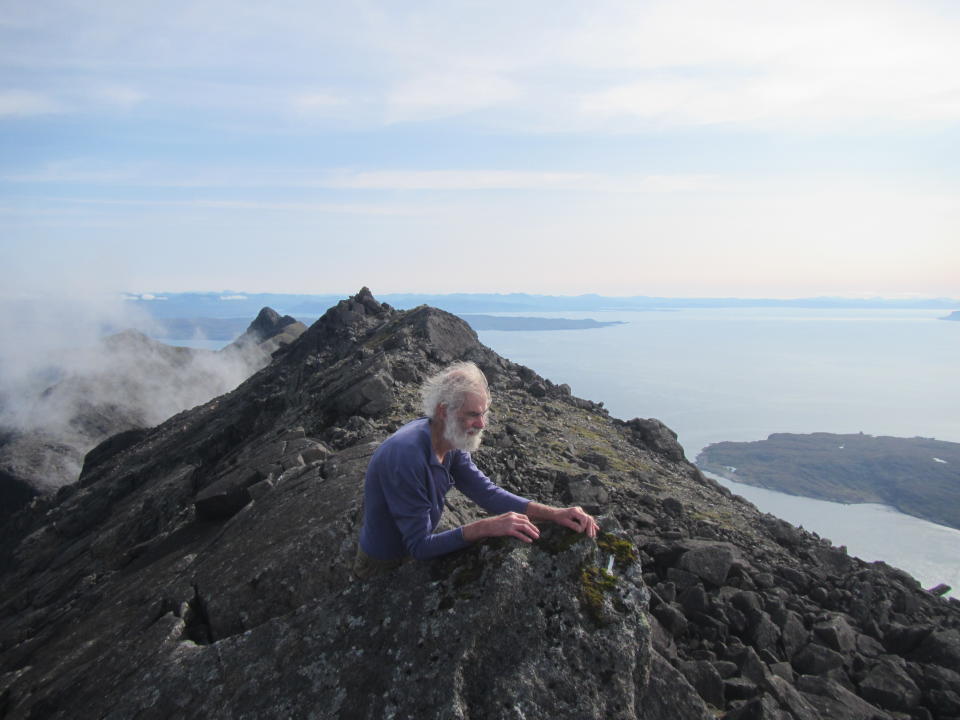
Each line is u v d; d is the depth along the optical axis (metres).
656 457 18.67
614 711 3.94
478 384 4.62
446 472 4.79
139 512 19.47
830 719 7.05
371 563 5.09
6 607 17.75
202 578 8.12
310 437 15.85
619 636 4.20
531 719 3.83
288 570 7.59
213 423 32.84
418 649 4.19
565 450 15.47
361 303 40.09
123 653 6.83
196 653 4.98
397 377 19.42
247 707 4.34
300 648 4.54
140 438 48.06
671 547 10.38
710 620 8.58
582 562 4.51
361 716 3.99
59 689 6.46
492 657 4.09
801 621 9.09
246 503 12.48
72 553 20.14
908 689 7.89
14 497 92.56
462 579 4.46
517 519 4.57
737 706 6.88
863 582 10.48
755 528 12.70
